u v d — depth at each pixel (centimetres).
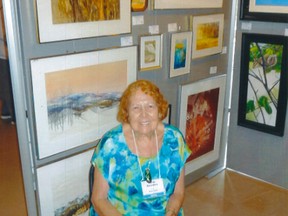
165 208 177
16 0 162
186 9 244
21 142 183
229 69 299
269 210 267
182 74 255
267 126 287
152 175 172
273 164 295
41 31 169
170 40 238
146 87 169
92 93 199
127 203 173
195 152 292
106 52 199
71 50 185
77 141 201
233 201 277
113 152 169
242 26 284
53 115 186
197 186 298
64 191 205
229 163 327
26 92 175
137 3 210
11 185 297
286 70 262
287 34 258
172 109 260
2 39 368
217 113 302
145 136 171
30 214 197
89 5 185
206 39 266
